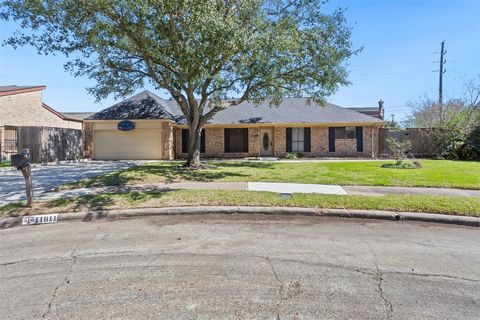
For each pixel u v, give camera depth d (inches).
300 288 140.1
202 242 201.9
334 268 161.9
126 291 137.4
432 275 154.3
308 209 273.1
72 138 844.6
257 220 255.9
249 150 910.4
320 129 906.1
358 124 890.1
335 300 130.0
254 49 420.5
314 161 745.6
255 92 597.3
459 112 835.4
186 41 390.0
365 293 135.9
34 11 409.4
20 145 723.4
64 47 466.0
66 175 504.7
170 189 355.9
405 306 125.6
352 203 284.2
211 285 142.8
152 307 124.3
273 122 884.6
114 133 880.3
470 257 178.2
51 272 158.1
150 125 871.1
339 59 553.3
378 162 679.7
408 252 185.3
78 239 209.9
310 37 516.7
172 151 896.3
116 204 287.7
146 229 231.5
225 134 911.0
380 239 208.8
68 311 121.9
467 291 138.3
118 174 483.2
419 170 517.7
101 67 554.6
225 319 116.0
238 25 398.0
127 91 617.3
